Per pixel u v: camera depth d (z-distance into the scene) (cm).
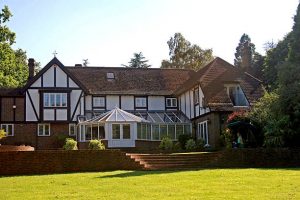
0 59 3753
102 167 2281
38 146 3888
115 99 4203
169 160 2433
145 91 4281
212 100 3434
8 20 3653
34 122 3900
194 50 6412
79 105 3981
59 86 3962
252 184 1491
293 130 2516
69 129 3959
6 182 1755
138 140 3691
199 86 3666
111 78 4384
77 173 2111
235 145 2700
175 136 3925
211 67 3738
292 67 2606
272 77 4178
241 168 2223
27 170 2194
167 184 1541
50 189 1493
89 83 4262
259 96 3531
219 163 2384
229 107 3403
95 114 4081
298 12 2734
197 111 3753
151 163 2403
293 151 2445
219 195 1257
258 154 2417
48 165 2222
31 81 3919
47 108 3906
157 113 4225
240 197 1211
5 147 2628
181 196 1257
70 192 1399
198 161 2442
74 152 2264
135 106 4244
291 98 2523
